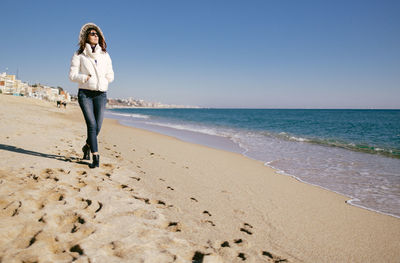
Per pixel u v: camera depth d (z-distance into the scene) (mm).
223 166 6195
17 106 22016
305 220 3252
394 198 4398
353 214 3609
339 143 12375
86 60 3410
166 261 1715
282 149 9977
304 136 15688
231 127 23156
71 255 1609
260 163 7086
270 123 30547
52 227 1942
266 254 2250
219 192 3939
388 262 2400
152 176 4199
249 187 4488
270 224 2980
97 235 1906
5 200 2227
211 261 1832
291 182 5172
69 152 4785
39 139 5727
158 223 2375
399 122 33719
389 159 8180
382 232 3059
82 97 3504
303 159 7926
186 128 20000
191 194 3615
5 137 5336
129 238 1948
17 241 1694
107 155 5434
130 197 2908
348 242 2748
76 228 1971
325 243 2676
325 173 6156
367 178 5730
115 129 13859
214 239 2312
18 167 3252
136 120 29797
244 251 2172
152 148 7844
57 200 2457
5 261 1453
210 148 9484
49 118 13758
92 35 3463
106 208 2424
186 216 2732
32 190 2543
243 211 3270
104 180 3340
